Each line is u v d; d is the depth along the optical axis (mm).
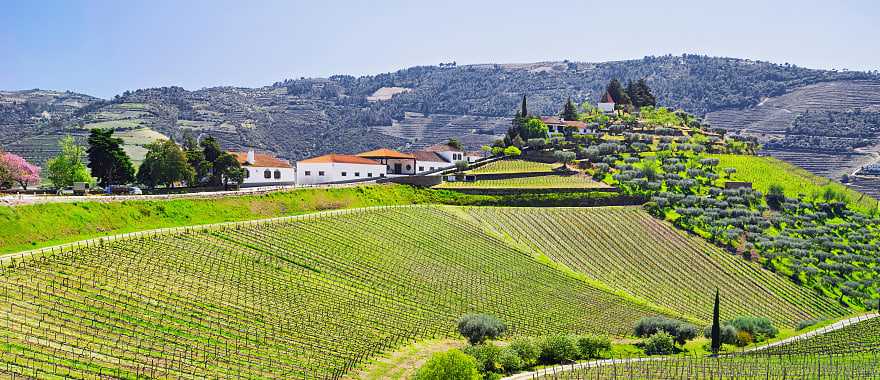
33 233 116500
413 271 147625
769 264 195375
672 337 133625
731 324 146250
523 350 115500
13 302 88312
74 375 76250
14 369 73688
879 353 126062
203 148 194125
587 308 150000
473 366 93125
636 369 111250
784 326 165250
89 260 107812
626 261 184000
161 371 83125
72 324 88188
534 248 178375
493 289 149375
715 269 189125
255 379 88062
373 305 127062
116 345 86500
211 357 90938
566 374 107875
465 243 168875
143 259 114250
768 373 106250
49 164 193750
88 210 129500
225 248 129500
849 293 186750
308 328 110500
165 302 102750
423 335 120688
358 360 104000
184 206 146750
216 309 106375
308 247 142000
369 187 191250
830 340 139375
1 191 168250
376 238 157375
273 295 118062
